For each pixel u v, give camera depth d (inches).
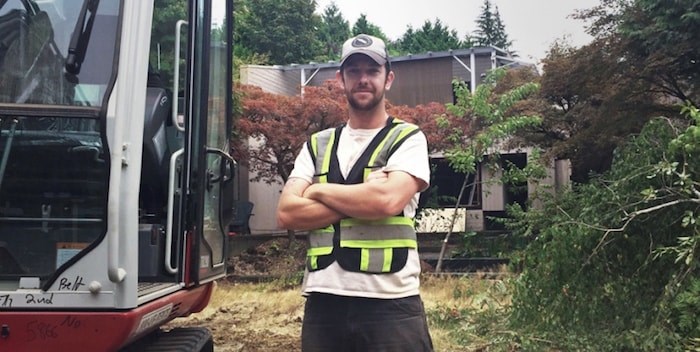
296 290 393.1
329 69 769.6
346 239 102.9
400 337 101.2
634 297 211.8
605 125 452.8
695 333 183.9
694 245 183.0
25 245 105.7
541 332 218.4
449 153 410.9
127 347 135.1
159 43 144.3
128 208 98.1
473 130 448.1
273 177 596.7
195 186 132.7
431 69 744.3
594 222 221.0
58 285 97.0
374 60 108.3
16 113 102.7
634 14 412.8
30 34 108.7
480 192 640.4
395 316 101.7
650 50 402.9
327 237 104.7
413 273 104.9
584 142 493.0
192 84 134.5
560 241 218.7
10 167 106.3
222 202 158.2
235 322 305.1
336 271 102.3
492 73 421.4
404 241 104.3
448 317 272.5
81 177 105.9
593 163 544.1
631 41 420.5
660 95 456.1
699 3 366.6
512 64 690.2
